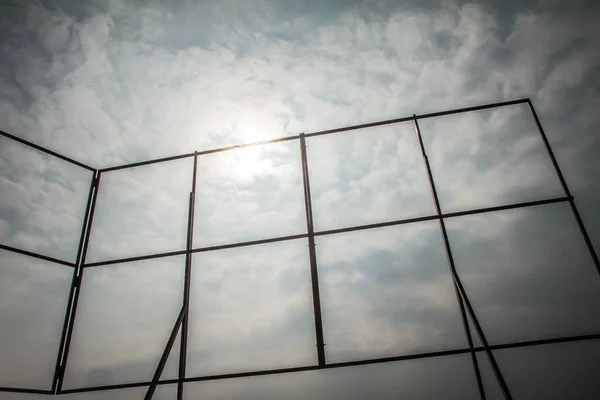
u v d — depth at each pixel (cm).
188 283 354
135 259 371
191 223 380
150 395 291
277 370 301
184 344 331
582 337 276
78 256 386
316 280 333
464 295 311
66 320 357
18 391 304
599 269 290
